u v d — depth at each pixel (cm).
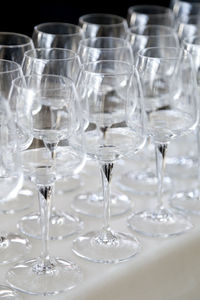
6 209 125
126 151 107
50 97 95
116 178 143
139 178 142
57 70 119
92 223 122
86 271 104
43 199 102
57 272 102
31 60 117
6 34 138
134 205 130
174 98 120
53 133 96
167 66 121
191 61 115
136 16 178
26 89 95
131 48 138
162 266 109
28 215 124
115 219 124
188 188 140
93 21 170
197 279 114
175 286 111
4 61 112
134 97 104
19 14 254
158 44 146
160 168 125
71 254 110
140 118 104
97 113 105
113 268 104
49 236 115
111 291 102
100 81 104
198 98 118
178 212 128
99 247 111
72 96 96
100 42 139
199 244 115
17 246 112
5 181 90
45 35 140
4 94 108
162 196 129
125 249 110
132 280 105
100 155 107
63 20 267
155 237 116
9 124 88
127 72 104
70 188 134
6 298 96
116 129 106
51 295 97
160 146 123
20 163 90
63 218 122
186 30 165
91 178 142
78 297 98
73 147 97
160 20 176
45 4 260
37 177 97
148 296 107
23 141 96
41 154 96
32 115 95
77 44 141
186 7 198
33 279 101
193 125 117
